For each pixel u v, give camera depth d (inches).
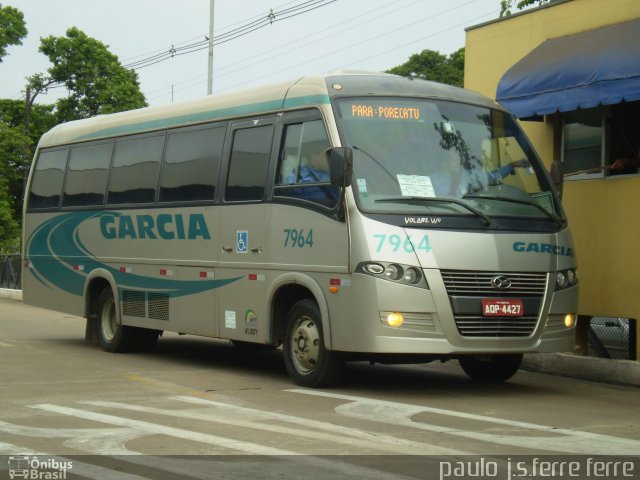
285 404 363.9
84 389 403.9
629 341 514.9
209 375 457.4
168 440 288.7
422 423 324.8
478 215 390.6
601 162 535.8
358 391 404.5
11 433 299.4
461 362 463.5
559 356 482.3
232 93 481.1
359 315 379.6
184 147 502.9
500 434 306.8
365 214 382.0
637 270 499.8
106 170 569.0
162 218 511.2
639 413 364.2
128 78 1867.6
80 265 585.0
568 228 422.0
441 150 407.8
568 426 327.9
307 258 407.8
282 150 431.8
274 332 431.5
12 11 1732.3
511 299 390.0
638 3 514.0
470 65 633.6
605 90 481.1
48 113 1892.2
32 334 669.3
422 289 375.6
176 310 499.2
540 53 550.0
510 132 434.9
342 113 404.2
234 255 454.9
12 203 1768.0
